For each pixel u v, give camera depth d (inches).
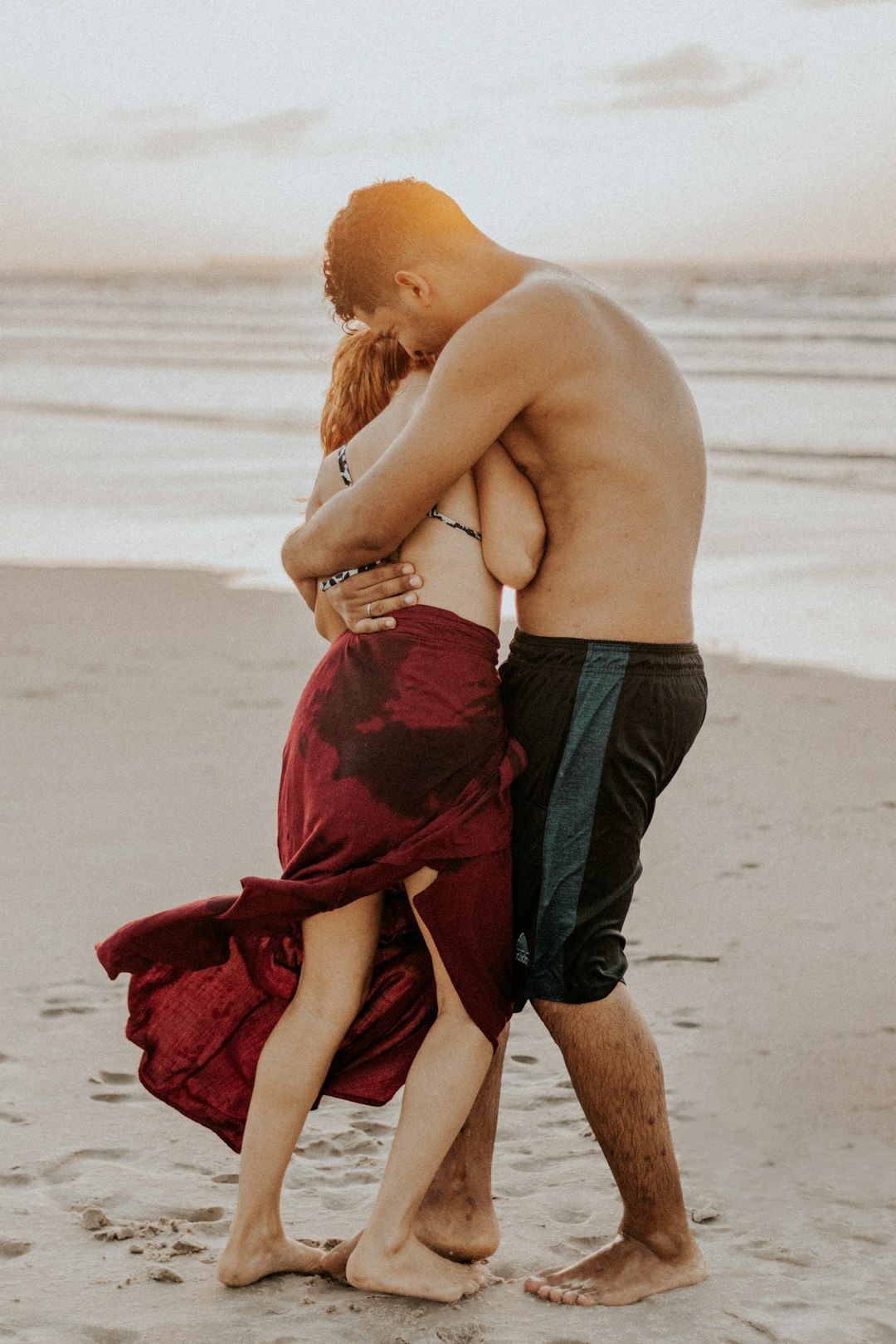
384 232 94.8
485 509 93.5
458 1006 93.4
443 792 89.7
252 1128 94.3
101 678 282.4
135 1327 88.4
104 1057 129.3
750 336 1421.0
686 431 94.8
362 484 91.9
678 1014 141.3
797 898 170.9
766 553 431.2
